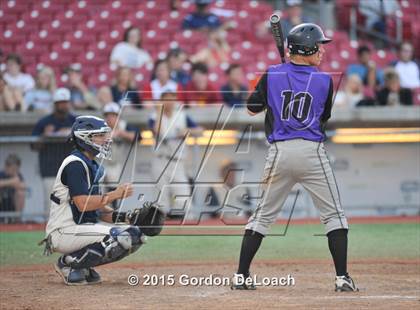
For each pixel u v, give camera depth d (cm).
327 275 2231
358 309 1658
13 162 3950
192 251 2844
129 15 5775
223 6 5928
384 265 2444
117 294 1903
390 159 4228
